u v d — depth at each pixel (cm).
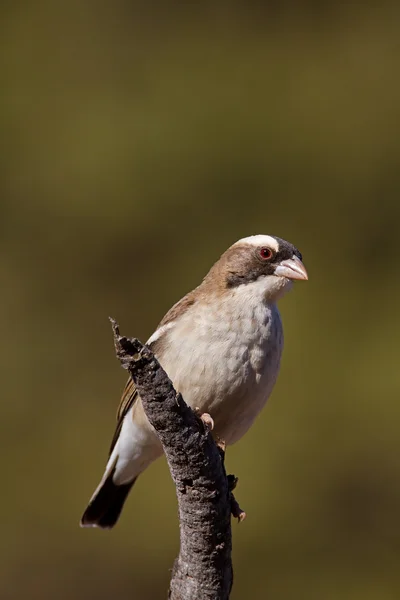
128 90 1691
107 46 1739
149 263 1612
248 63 1677
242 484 1367
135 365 589
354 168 1598
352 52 1683
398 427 1410
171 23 1764
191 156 1609
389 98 1633
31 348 1600
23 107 1695
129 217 1614
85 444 1501
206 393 753
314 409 1413
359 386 1430
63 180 1645
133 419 823
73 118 1683
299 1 1744
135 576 1396
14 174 1669
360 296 1527
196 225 1602
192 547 630
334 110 1630
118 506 896
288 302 1498
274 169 1602
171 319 779
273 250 788
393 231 1575
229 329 753
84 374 1582
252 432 1395
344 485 1398
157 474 1380
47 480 1468
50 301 1623
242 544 1361
